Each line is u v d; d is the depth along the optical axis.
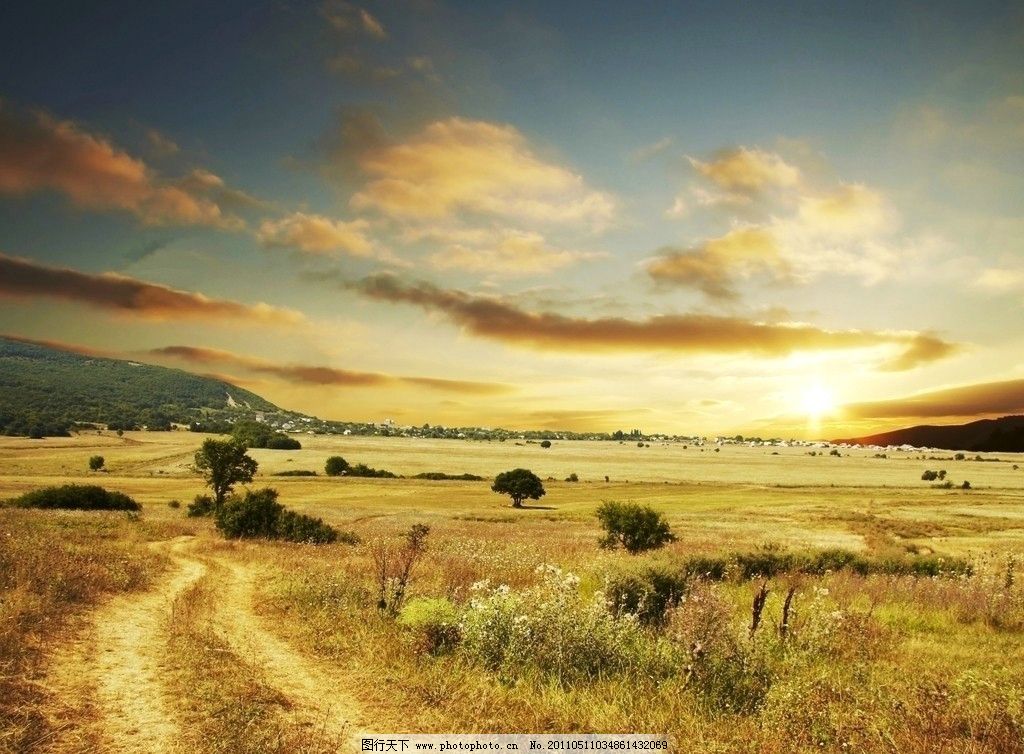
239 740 5.85
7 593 11.15
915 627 12.80
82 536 25.08
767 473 151.38
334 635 10.11
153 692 7.29
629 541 32.22
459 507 72.94
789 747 5.95
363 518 57.16
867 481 133.00
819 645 10.03
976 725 6.44
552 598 9.11
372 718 6.70
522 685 7.65
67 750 5.62
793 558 19.88
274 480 102.06
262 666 8.50
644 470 152.25
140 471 110.50
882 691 7.78
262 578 17.33
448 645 9.27
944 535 50.50
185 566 19.72
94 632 9.93
